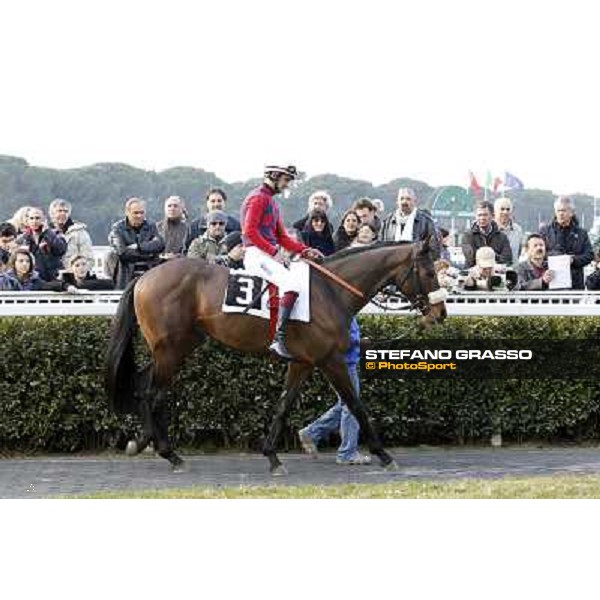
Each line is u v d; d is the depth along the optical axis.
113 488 10.43
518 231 15.61
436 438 12.93
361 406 11.26
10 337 12.18
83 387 12.26
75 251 14.61
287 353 11.17
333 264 11.36
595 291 13.06
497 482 9.95
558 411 12.57
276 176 11.20
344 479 10.83
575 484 9.71
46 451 12.53
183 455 12.34
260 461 11.97
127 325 11.53
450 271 13.03
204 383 12.29
